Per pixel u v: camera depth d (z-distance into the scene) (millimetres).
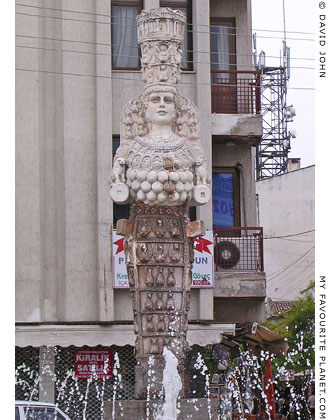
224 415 20219
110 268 20250
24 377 20312
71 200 20547
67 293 20312
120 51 21594
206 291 20438
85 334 19953
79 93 20828
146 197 13672
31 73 20688
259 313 21484
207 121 20984
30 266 20219
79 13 20969
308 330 31609
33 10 20844
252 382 23797
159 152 13820
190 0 21812
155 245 13820
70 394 20375
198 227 13977
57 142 20781
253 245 21578
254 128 21625
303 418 24641
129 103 14234
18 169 20422
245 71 22016
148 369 13422
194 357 21453
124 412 13062
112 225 20344
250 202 22562
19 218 20297
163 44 14195
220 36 23031
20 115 20547
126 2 21734
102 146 20547
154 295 13719
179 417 13164
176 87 14273
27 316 20078
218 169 22578
